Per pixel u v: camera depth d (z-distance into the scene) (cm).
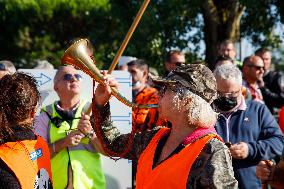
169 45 1800
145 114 728
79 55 450
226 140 655
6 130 413
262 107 677
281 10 1797
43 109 679
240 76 656
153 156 427
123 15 1822
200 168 394
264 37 1905
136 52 1748
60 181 659
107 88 450
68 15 2578
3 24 2745
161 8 1766
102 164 728
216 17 1758
